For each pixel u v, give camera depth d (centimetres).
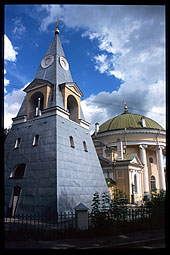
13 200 1471
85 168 1717
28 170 1489
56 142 1453
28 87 1916
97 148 3253
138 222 1057
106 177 2897
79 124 1952
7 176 1602
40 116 1683
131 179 2844
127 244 780
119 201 1089
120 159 3023
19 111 1950
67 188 1376
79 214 974
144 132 3575
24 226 1104
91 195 1628
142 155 3503
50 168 1378
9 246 755
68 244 778
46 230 974
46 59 2086
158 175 3559
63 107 1745
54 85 1812
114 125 3928
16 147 1689
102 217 968
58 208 1219
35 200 1328
